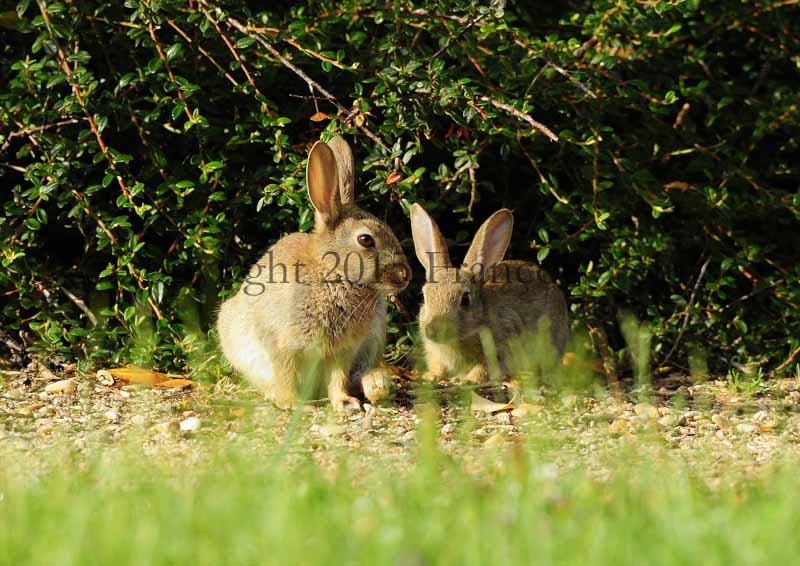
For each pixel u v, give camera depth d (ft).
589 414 32.73
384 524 18.33
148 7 35.94
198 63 38.47
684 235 42.83
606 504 19.67
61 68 36.55
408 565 15.98
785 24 42.75
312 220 36.63
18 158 39.47
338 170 35.12
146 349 37.32
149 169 37.83
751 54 45.65
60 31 35.94
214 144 38.99
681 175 43.32
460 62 39.17
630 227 41.65
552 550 16.74
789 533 17.46
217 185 38.93
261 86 38.75
